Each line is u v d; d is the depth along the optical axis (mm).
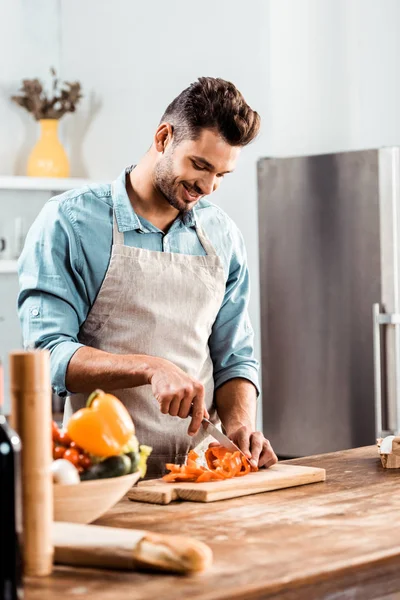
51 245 2184
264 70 4387
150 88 4758
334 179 4152
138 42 4809
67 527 1336
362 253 4094
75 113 5156
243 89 4473
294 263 4273
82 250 2211
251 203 4457
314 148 4559
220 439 1988
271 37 4367
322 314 4215
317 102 4539
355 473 2041
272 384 4375
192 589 1211
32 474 1263
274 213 4316
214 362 2406
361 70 4629
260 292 4379
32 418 1256
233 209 4531
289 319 4305
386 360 4055
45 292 2174
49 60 5109
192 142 2051
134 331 2248
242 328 2418
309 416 4273
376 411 4031
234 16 4469
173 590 1208
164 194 2172
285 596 1265
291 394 4320
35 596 1188
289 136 4461
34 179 4691
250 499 1788
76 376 2041
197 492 1763
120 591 1205
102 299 2238
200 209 2404
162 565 1263
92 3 4996
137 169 2275
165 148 2135
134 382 1987
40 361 1254
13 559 1146
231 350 2383
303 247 4250
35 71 5039
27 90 4781
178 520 1608
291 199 4270
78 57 5086
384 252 4039
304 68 4508
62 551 1306
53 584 1236
